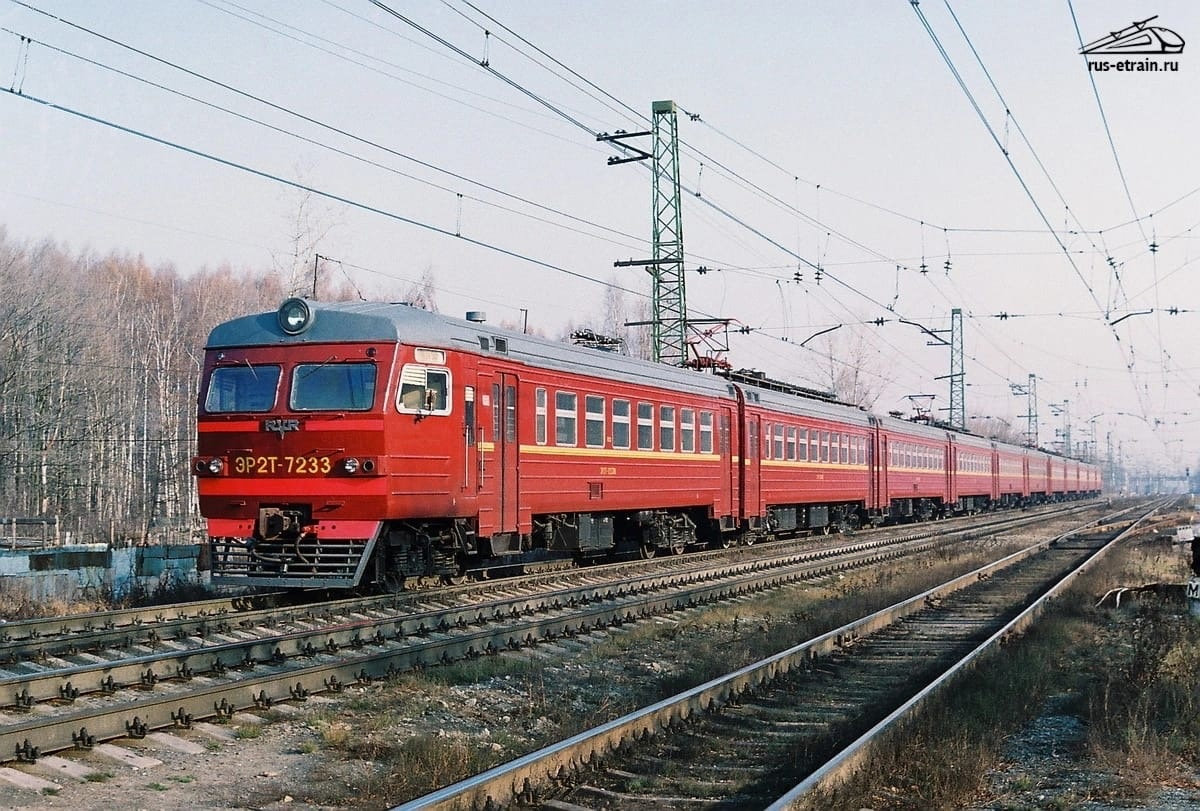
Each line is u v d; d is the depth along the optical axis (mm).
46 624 12805
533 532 19344
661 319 31969
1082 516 57031
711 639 14578
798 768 8086
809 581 21625
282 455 14844
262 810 7070
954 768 7809
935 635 14844
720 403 25344
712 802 7262
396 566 15953
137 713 8570
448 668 11500
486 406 16750
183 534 43906
